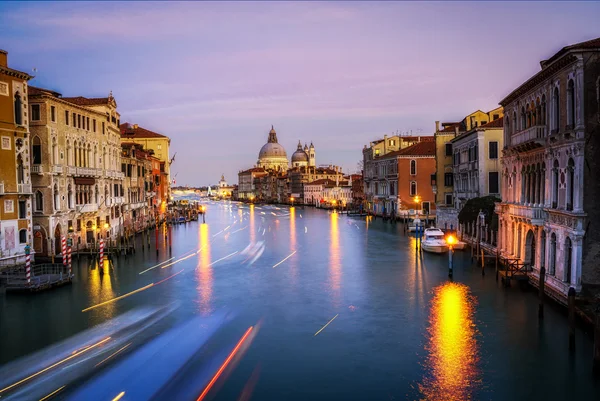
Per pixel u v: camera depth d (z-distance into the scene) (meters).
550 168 27.70
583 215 24.12
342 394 17.58
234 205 193.12
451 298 28.98
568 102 25.34
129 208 63.12
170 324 24.91
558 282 26.50
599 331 18.55
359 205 117.56
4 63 35.50
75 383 18.33
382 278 35.09
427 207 82.56
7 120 35.41
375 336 23.03
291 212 132.12
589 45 23.98
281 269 39.44
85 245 46.91
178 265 41.38
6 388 18.00
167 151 101.31
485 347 21.45
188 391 17.72
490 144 48.59
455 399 17.23
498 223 38.19
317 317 25.97
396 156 82.75
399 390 17.86
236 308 27.72
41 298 29.97
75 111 45.75
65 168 42.94
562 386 18.00
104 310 27.42
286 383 18.34
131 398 17.22
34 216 40.25
